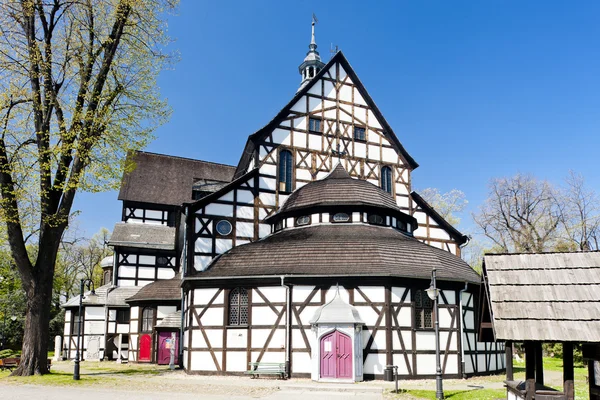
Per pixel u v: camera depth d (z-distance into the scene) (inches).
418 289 868.6
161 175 1587.1
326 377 804.6
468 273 991.0
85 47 842.2
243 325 871.7
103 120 828.0
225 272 896.3
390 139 1227.9
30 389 673.0
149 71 895.7
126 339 1304.1
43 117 818.8
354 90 1211.9
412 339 842.2
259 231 1071.6
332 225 992.2
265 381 795.4
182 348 1025.5
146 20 874.1
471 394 636.7
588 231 1697.8
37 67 805.9
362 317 834.8
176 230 1354.6
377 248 886.4
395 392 679.7
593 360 420.2
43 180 808.3
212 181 1530.5
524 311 400.8
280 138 1123.9
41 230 834.2
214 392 674.2
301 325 844.6
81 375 841.5
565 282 414.3
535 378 400.5
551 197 1776.6
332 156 1159.0
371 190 1036.5
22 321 1798.7
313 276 844.6
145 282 1368.1
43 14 805.9
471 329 935.0
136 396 622.2
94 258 2397.9
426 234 1205.1
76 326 1349.7
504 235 1828.2
